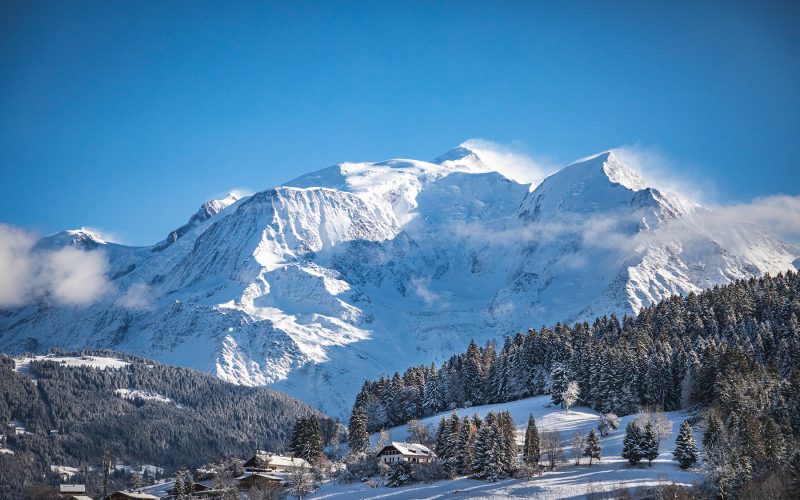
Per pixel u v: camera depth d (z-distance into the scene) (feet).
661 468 626.23
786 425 609.83
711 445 595.88
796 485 500.74
